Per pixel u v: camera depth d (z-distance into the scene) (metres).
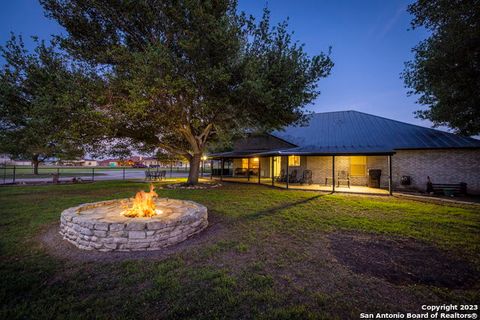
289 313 2.31
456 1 6.95
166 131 12.56
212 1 8.31
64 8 8.18
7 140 12.19
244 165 22.25
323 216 6.48
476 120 8.70
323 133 15.83
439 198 9.59
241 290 2.74
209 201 8.90
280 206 7.92
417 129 13.55
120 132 11.02
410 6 8.12
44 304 2.46
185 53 8.35
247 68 8.23
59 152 15.32
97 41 9.08
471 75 7.48
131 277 3.02
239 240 4.54
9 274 3.06
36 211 6.82
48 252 3.85
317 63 9.81
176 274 3.12
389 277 3.09
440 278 3.07
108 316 2.27
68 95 7.21
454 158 11.45
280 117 10.80
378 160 13.45
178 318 2.26
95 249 3.95
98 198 9.34
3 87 8.81
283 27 9.37
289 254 3.85
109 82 8.18
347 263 3.52
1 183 15.27
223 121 12.01
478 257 3.73
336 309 2.41
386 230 5.17
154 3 8.02
